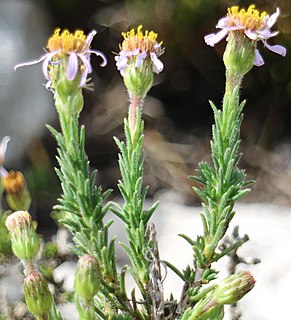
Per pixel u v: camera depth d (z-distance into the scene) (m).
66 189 0.42
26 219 0.41
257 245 0.67
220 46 1.06
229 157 0.41
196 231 0.75
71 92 0.42
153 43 0.42
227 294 0.40
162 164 0.98
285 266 0.62
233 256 0.46
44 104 0.96
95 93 1.09
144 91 0.42
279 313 0.57
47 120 0.97
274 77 1.06
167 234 0.75
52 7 1.12
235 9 0.41
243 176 0.41
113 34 1.11
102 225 0.42
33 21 1.03
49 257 0.51
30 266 0.42
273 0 1.03
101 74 1.12
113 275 0.42
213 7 1.06
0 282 0.52
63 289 0.51
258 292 0.59
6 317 0.50
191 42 1.08
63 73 0.41
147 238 0.42
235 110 0.41
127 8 1.10
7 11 0.99
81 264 0.40
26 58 0.96
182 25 1.08
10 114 0.92
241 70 0.41
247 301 0.58
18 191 0.49
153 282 0.42
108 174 0.98
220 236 0.41
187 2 1.07
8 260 0.52
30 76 0.96
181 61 1.10
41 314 0.41
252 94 1.08
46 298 0.41
